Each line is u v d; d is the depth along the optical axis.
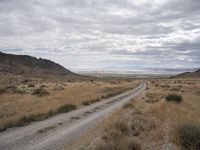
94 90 43.56
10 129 13.23
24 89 40.41
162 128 11.70
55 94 33.47
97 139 10.00
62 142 10.71
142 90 53.31
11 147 9.93
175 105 20.23
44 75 180.12
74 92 37.72
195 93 37.75
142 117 13.98
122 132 11.16
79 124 14.90
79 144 10.16
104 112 20.16
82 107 23.42
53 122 15.44
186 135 9.45
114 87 53.75
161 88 53.19
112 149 8.67
